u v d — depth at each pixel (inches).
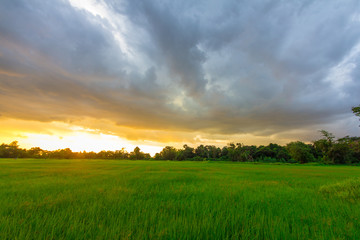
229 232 130.1
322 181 453.4
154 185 359.6
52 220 142.1
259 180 469.7
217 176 564.7
